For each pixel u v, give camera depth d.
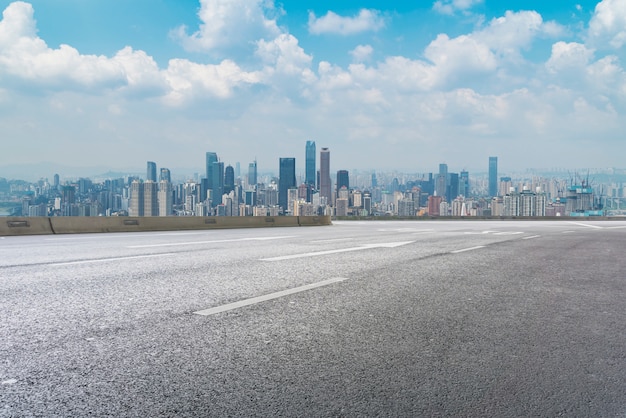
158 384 2.95
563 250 11.89
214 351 3.58
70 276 7.02
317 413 2.59
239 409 2.62
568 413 2.64
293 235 17.31
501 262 9.27
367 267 8.27
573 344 3.87
